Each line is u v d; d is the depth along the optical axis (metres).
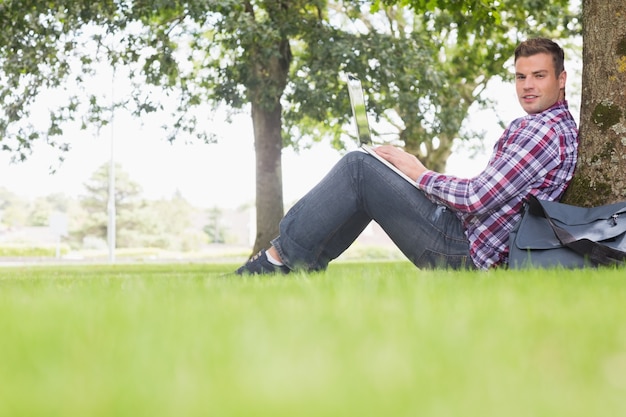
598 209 4.12
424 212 4.36
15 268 19.77
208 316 1.74
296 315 1.70
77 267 20.64
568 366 1.06
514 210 4.29
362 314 1.70
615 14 5.12
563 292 2.36
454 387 0.87
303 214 4.41
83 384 0.89
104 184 65.81
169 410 0.75
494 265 4.32
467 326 1.47
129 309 1.93
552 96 4.51
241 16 16.38
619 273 3.24
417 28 23.62
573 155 4.43
